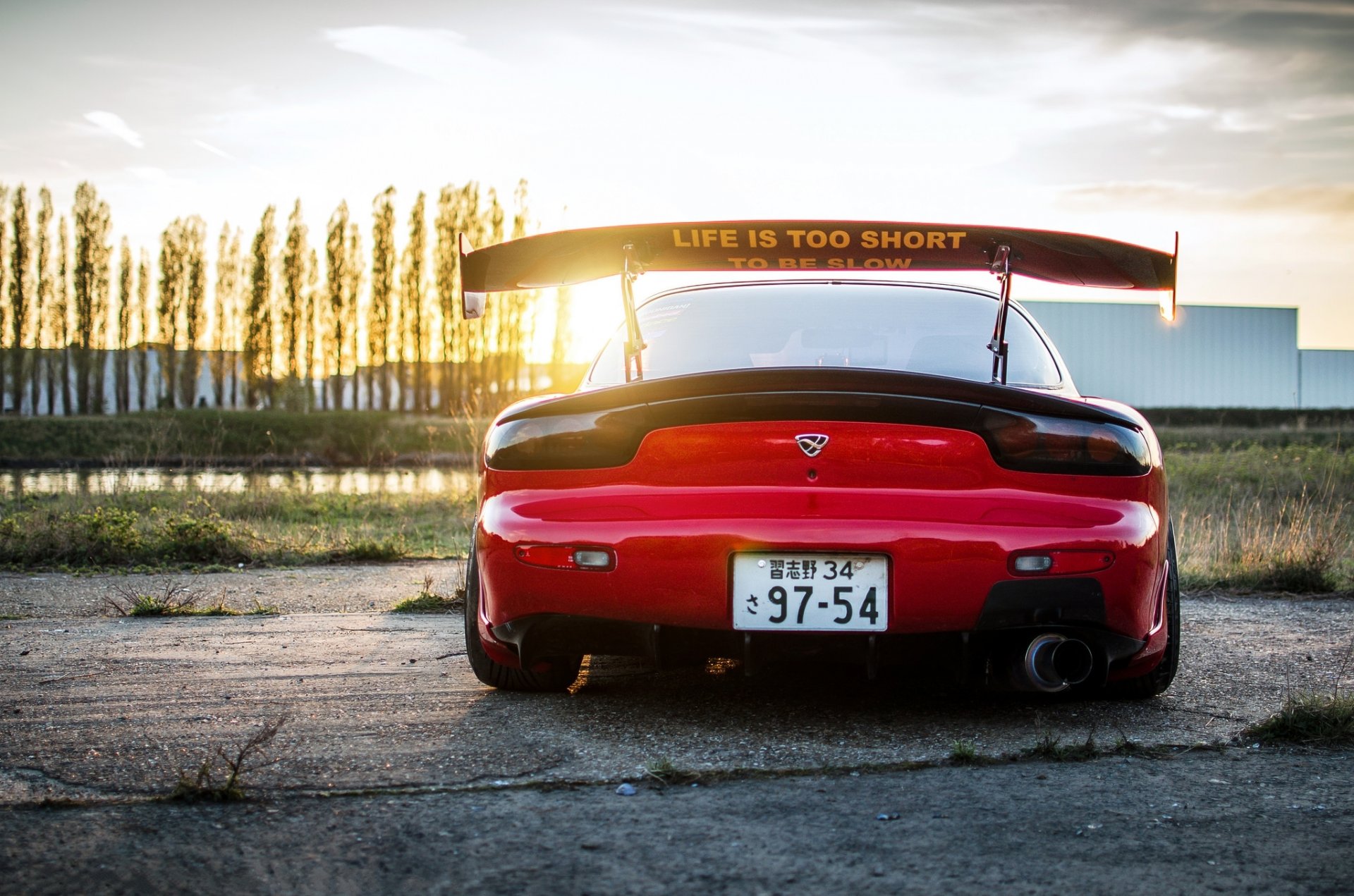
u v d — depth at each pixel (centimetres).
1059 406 241
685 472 244
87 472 2205
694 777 218
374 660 347
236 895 162
